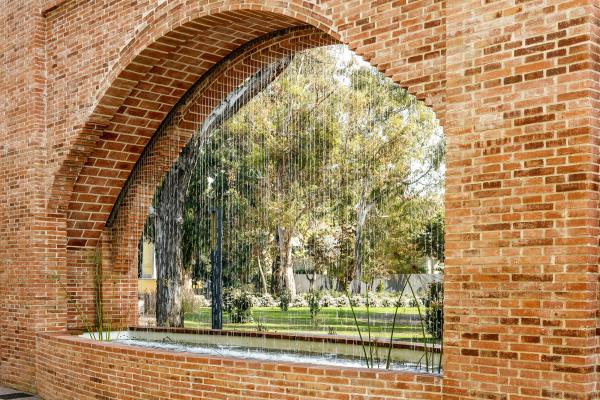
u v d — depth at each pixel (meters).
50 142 11.05
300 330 14.40
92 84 10.29
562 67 5.39
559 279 5.34
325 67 12.98
